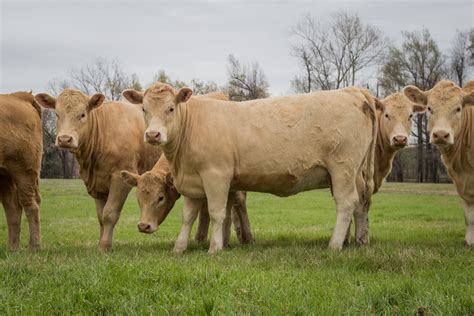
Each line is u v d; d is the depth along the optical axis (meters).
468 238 9.33
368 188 9.64
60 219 16.36
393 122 10.57
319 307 4.67
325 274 6.07
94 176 9.56
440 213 18.58
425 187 37.84
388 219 16.64
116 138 9.52
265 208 20.80
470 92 9.16
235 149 8.66
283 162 8.74
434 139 9.02
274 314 4.48
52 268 6.25
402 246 8.52
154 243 10.62
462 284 5.38
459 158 9.41
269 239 11.13
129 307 4.76
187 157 8.63
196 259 7.23
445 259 6.91
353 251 7.69
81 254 7.97
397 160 54.28
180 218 17.25
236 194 10.32
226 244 9.71
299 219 16.75
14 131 9.00
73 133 8.91
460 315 4.52
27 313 4.70
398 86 48.09
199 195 8.79
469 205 9.49
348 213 8.77
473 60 46.34
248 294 5.09
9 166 9.09
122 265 6.17
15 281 5.75
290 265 6.72
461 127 9.34
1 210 19.09
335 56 49.34
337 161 8.78
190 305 4.71
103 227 9.73
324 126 8.76
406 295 4.98
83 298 4.98
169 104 8.38
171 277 5.66
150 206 9.07
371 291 5.01
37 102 9.13
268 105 8.94
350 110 8.86
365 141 9.06
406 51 48.06
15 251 8.59
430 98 9.38
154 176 9.12
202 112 8.76
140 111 10.23
